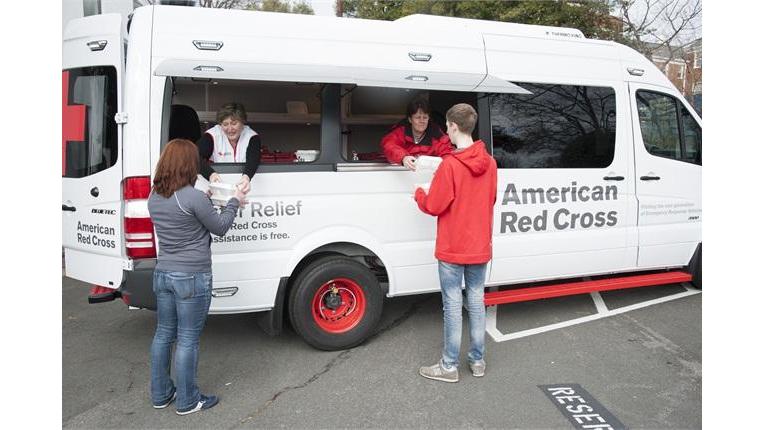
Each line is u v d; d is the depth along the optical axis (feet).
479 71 14.17
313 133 18.57
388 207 13.51
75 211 12.61
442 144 14.20
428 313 16.38
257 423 10.30
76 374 12.46
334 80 11.52
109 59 11.86
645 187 16.52
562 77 15.25
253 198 12.30
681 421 10.37
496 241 14.58
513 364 12.87
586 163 15.62
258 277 12.44
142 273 11.41
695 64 42.86
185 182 9.86
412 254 13.85
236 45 11.94
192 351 10.33
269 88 17.47
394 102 17.49
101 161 12.00
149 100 11.35
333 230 13.00
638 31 40.60
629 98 16.26
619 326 15.31
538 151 15.01
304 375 12.28
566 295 16.53
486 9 37.01
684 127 17.39
